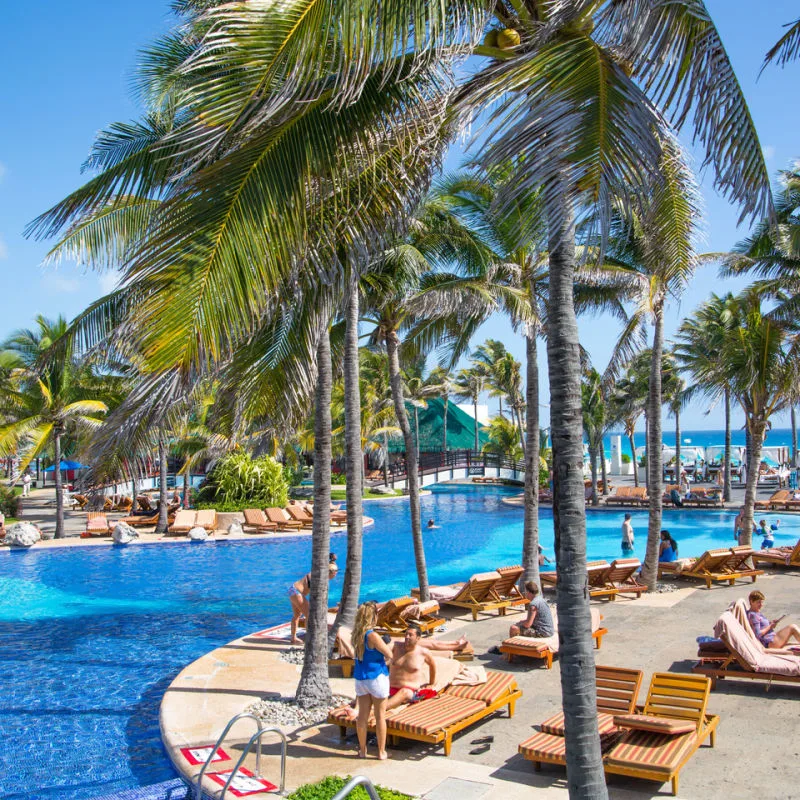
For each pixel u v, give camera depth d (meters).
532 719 8.96
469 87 5.19
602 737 7.47
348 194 5.08
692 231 8.74
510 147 4.30
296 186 4.46
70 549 26.47
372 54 4.16
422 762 7.73
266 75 4.01
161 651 13.67
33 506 45.50
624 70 4.73
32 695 11.07
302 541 28.36
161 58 8.84
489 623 14.14
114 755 8.73
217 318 4.19
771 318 20.08
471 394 62.94
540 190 4.48
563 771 7.45
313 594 9.78
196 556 25.14
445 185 14.35
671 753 7.01
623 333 17.17
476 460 57.81
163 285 4.14
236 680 10.89
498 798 6.84
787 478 51.09
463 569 23.62
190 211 4.24
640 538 30.52
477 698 8.75
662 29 4.43
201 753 8.10
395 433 49.41
